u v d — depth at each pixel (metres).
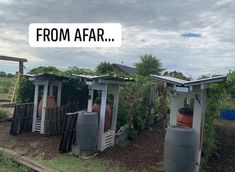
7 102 13.30
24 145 6.61
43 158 5.71
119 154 6.24
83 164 5.43
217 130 9.48
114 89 7.09
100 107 6.60
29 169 5.07
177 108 5.28
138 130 8.50
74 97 9.16
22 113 7.75
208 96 5.56
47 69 9.34
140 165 5.57
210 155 6.14
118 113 7.81
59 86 8.41
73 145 6.11
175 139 4.56
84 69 9.86
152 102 9.88
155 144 7.31
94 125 6.05
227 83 6.20
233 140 8.06
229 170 5.56
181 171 4.57
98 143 6.42
